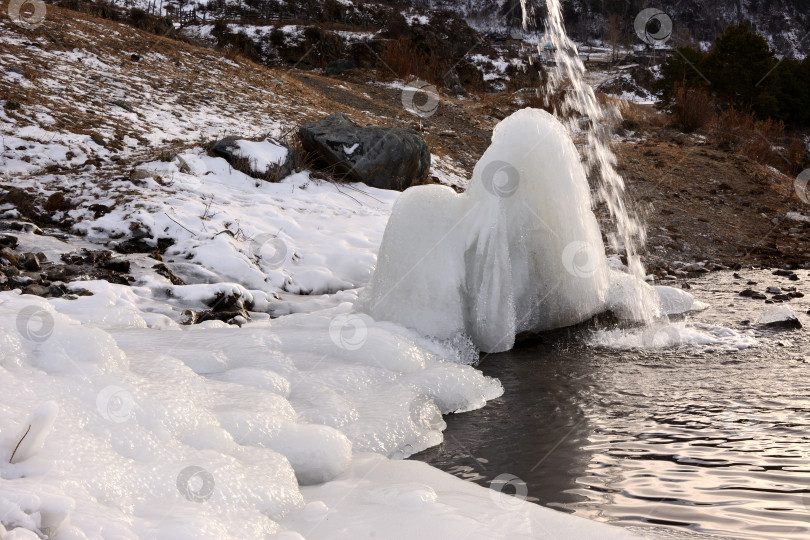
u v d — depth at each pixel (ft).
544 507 8.38
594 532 7.55
